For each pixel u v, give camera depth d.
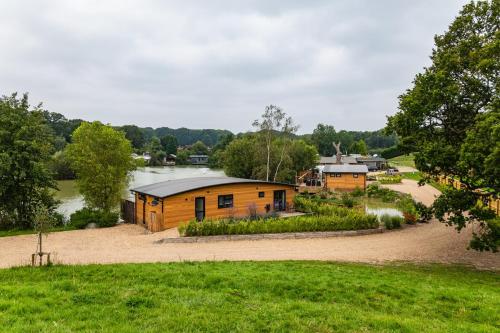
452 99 17.09
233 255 17.27
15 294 8.90
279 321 7.77
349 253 18.25
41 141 26.55
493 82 16.53
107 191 33.12
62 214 30.36
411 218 27.69
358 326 7.72
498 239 16.19
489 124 13.93
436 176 19.17
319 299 9.88
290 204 31.84
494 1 17.81
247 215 28.12
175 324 7.32
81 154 32.72
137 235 23.48
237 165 56.78
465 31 18.91
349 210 28.16
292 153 60.09
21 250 18.44
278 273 12.30
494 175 14.45
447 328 7.84
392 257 17.55
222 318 7.79
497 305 9.77
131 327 7.04
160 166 136.38
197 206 26.83
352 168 57.16
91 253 17.52
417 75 19.08
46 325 6.91
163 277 11.52
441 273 14.56
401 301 9.94
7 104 26.19
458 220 17.16
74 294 9.11
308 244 20.27
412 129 18.70
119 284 10.61
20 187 25.67
